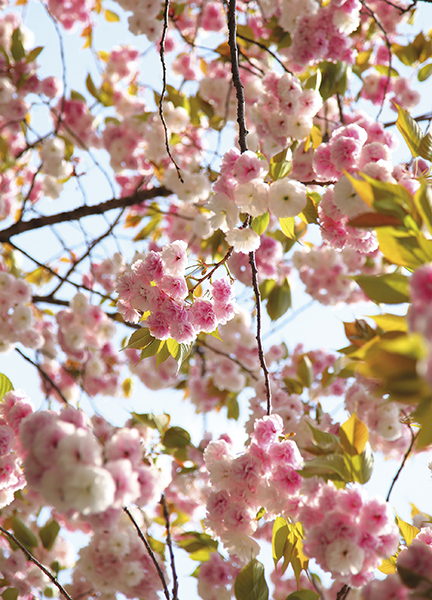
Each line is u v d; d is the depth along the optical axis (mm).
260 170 1604
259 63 2854
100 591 2008
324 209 1624
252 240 1654
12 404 1616
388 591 1396
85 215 2719
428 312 1000
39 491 1348
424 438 1098
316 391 2578
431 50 2520
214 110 2873
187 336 1666
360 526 1437
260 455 1585
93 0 3195
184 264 1688
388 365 1119
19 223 2656
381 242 1325
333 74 2117
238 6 3025
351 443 1492
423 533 1568
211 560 2023
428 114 2369
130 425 2227
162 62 1786
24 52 2631
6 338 2564
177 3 2756
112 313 2938
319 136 1832
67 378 3139
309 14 2096
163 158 2754
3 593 1961
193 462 2254
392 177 1559
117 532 1972
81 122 3062
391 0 2695
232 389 2799
